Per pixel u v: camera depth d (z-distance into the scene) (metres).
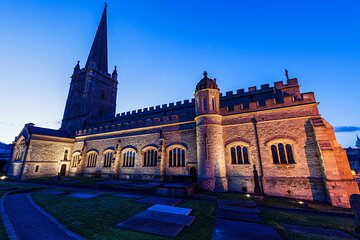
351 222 9.30
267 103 19.00
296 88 24.58
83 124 40.84
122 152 27.64
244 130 19.34
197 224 8.09
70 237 6.51
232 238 6.54
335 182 13.80
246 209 10.62
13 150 33.41
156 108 36.41
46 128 35.38
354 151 59.91
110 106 49.31
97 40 53.34
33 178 28.50
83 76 46.44
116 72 53.75
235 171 18.61
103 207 10.71
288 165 16.70
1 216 8.80
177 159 22.92
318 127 15.71
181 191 14.69
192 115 23.08
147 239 6.36
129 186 18.06
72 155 34.06
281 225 8.36
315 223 8.82
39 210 9.92
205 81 21.23
